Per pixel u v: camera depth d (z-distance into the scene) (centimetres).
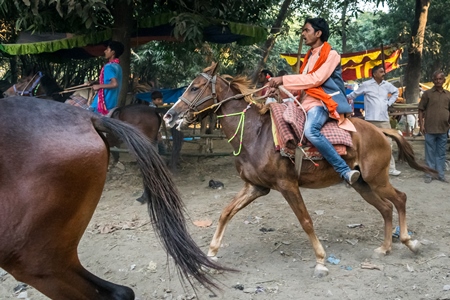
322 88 399
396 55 1094
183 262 262
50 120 237
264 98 420
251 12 842
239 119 405
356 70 1130
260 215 552
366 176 417
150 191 264
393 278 384
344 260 422
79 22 765
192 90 418
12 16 780
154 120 655
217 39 899
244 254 437
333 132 392
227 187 685
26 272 226
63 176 227
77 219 236
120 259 427
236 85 413
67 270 237
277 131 381
